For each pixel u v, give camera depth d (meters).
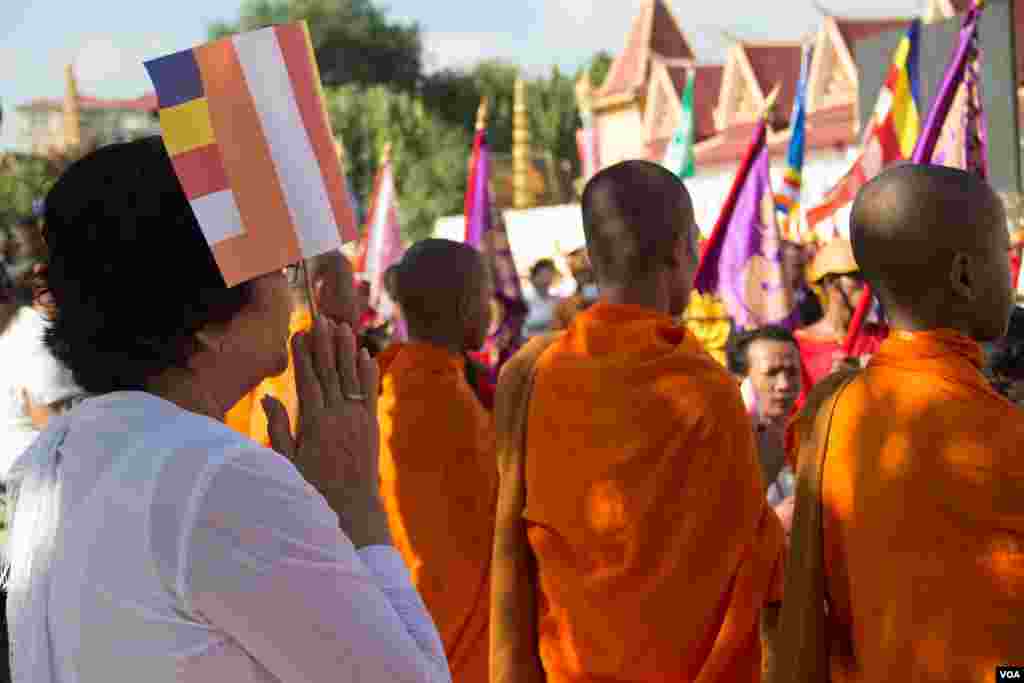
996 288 2.01
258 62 1.44
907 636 1.88
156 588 1.26
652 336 2.48
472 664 3.31
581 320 2.60
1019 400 2.95
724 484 2.38
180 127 1.38
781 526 2.49
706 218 13.59
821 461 2.05
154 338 1.40
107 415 1.39
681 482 2.38
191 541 1.26
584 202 2.64
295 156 1.45
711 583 2.36
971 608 1.83
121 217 1.37
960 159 4.56
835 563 2.04
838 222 6.40
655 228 2.55
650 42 37.88
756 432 3.98
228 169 1.40
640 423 2.41
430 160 57.00
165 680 1.26
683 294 2.64
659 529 2.38
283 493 1.31
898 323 2.04
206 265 1.39
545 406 2.55
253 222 1.41
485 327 3.57
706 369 2.44
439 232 21.83
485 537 3.35
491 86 74.31
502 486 2.68
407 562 3.32
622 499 2.39
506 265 6.16
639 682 2.36
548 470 2.52
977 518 1.85
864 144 6.28
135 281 1.38
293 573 1.28
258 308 1.44
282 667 1.28
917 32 5.92
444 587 3.29
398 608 1.44
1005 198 4.30
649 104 35.84
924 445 1.90
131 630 1.27
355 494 1.50
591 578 2.41
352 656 1.30
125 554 1.28
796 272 6.65
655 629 2.35
